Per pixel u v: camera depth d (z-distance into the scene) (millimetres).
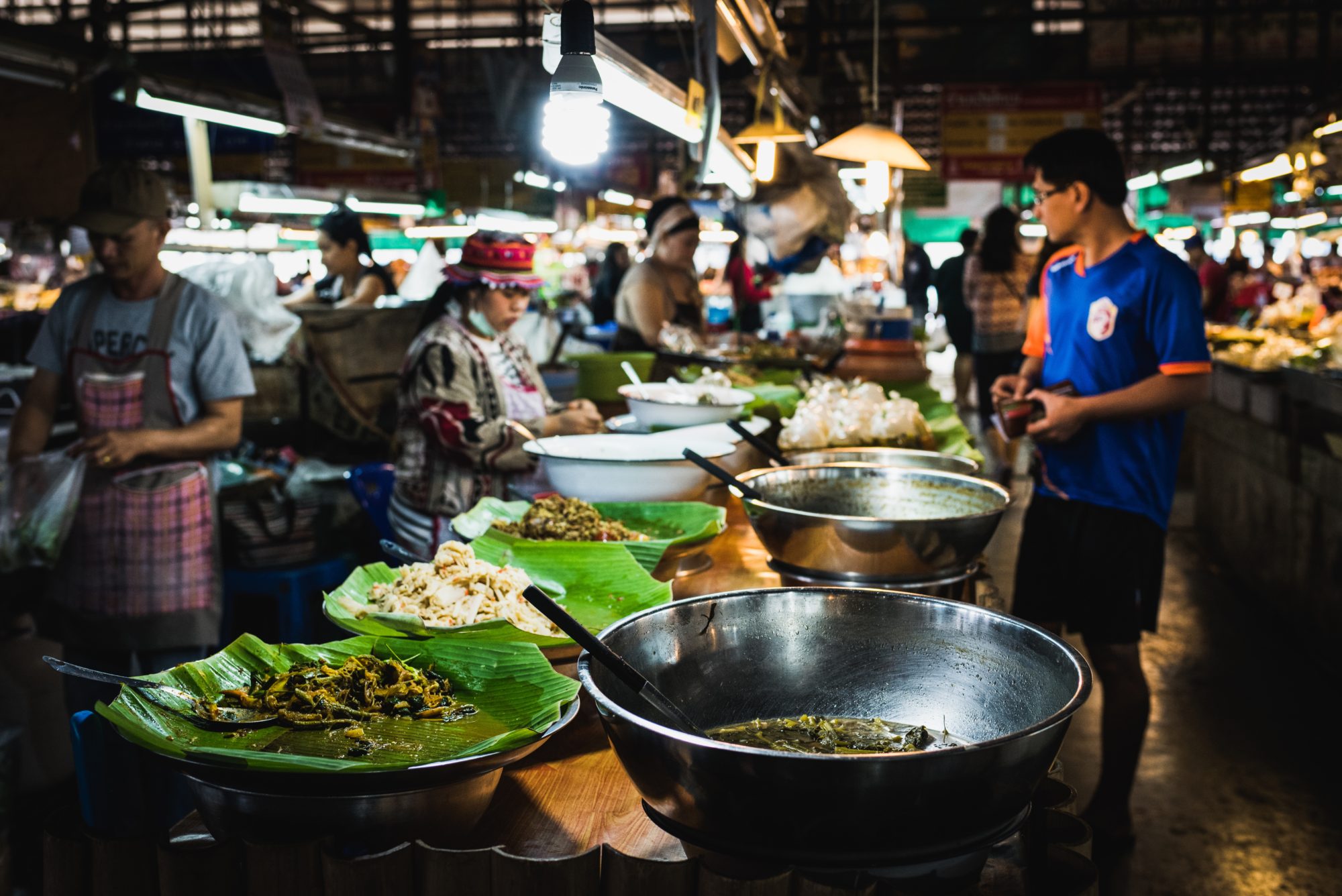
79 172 4867
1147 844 3098
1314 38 11867
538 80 8758
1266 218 12828
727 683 1275
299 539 3748
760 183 5117
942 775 863
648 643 1210
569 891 957
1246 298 12531
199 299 2828
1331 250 13008
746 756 869
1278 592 5207
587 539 1950
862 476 2131
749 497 1837
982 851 949
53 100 4805
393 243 12383
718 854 956
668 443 2549
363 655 1330
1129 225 2850
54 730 3170
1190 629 5035
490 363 2914
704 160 2543
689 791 919
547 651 1452
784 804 878
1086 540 2861
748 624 1298
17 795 3074
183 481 2807
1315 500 4660
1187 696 4227
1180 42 12125
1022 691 1164
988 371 7820
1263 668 4523
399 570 1663
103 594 2795
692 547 1967
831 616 1303
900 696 1269
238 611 3754
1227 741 3807
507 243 2859
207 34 14031
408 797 1010
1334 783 3482
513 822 1168
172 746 1011
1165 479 2840
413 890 980
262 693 1220
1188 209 15172
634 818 1177
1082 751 3744
